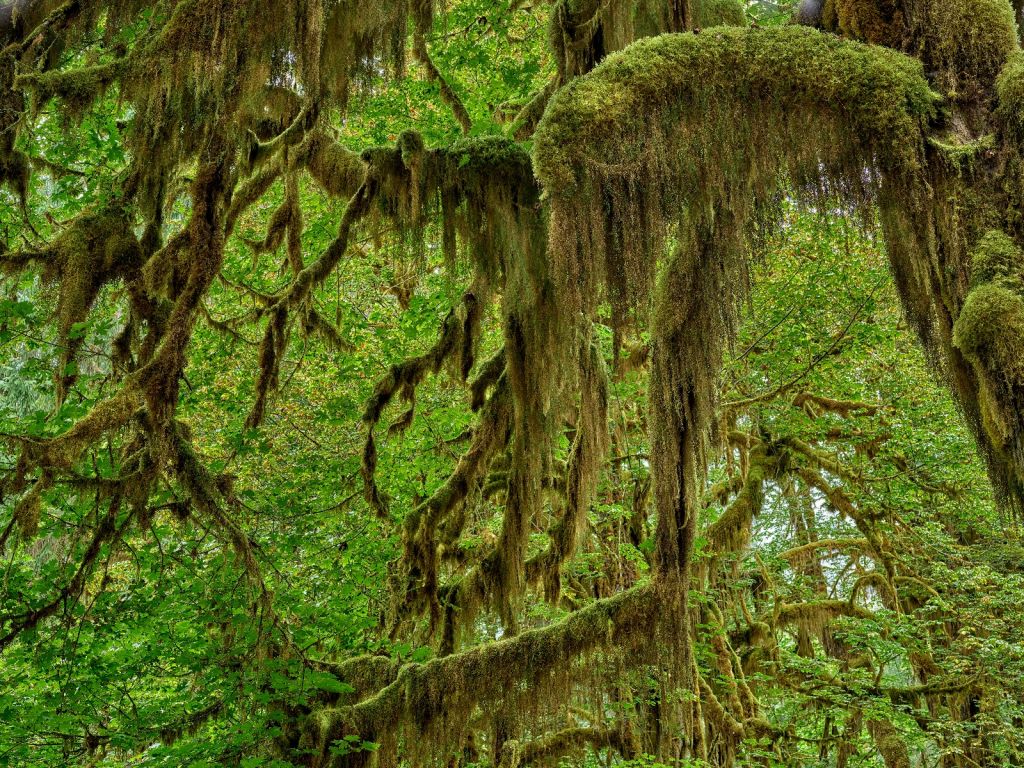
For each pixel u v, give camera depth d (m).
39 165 7.52
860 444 13.41
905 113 4.13
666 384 5.30
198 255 5.75
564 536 8.42
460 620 7.93
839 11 4.65
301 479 9.86
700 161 4.54
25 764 6.23
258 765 5.81
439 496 8.16
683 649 6.13
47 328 7.14
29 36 5.76
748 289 4.82
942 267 4.00
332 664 7.30
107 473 6.11
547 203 4.97
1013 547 13.03
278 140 7.29
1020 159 3.81
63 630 6.02
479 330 8.19
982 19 4.11
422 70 10.63
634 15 7.06
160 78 5.39
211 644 6.59
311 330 8.45
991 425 3.72
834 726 14.40
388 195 6.91
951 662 12.19
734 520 12.22
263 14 5.52
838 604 13.88
